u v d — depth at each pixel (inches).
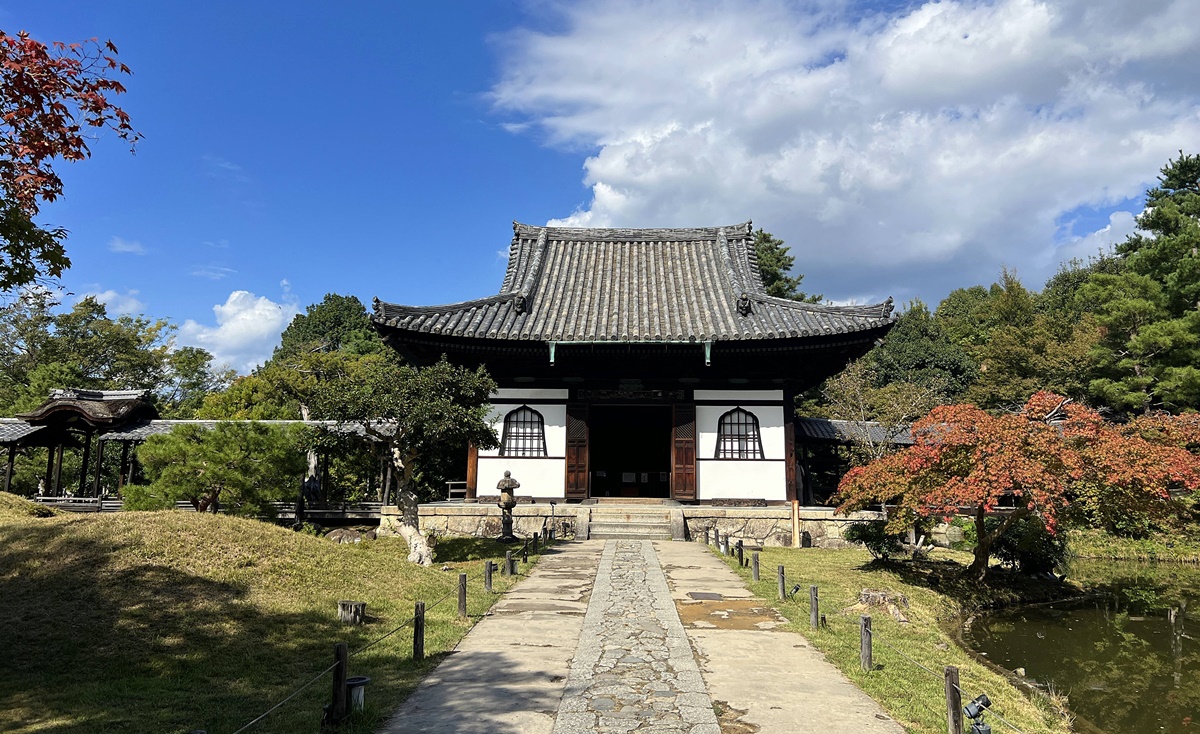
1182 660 522.9
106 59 332.8
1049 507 563.2
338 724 280.7
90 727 277.4
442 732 280.7
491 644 415.8
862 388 1683.1
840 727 290.4
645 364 1045.8
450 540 935.7
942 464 658.8
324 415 767.7
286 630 416.5
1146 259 1503.4
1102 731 386.0
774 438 1036.5
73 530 504.7
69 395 1298.0
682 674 355.6
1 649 355.9
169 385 2213.3
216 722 286.4
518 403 1058.7
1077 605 713.6
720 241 1273.4
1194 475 576.7
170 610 413.4
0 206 316.8
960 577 719.1
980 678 415.2
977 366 2279.8
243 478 912.3
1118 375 1577.3
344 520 1103.6
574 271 1227.9
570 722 289.7
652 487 1403.8
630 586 593.0
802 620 478.6
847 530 798.5
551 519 976.9
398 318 962.7
